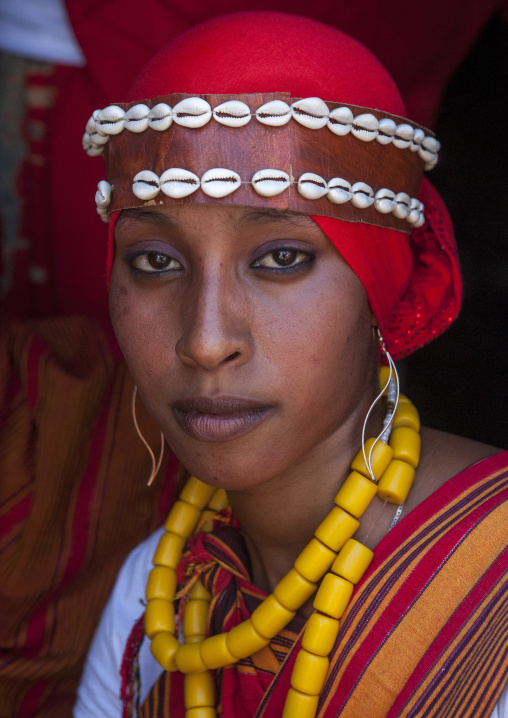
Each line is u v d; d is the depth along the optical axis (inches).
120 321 39.2
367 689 36.1
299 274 35.9
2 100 82.7
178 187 34.6
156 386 38.5
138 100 37.7
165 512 71.2
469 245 132.6
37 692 68.8
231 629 41.7
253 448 36.8
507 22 96.2
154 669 48.3
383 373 44.9
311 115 34.8
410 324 44.9
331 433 39.4
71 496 71.5
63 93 81.9
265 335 35.6
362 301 38.0
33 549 70.0
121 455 71.8
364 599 37.3
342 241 36.1
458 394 123.6
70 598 69.7
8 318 75.8
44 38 80.6
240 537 44.9
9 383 72.6
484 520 36.5
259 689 40.5
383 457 39.7
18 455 70.9
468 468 39.5
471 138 133.0
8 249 86.6
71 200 83.3
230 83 35.9
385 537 38.3
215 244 35.3
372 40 81.7
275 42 36.6
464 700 34.2
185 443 38.3
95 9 77.0
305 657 37.5
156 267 38.0
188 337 35.4
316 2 77.9
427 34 85.2
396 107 40.5
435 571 36.2
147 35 77.8
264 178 34.2
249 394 35.9
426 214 43.3
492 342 126.7
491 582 35.2
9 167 84.6
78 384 71.7
